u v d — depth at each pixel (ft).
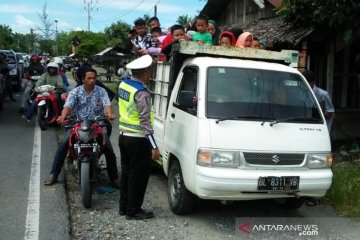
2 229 15.83
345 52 34.45
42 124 35.86
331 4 26.71
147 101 16.76
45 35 133.28
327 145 16.94
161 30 31.30
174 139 18.22
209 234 16.17
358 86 35.09
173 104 19.06
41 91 36.22
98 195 20.30
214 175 15.30
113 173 21.18
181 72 19.07
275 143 16.08
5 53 66.39
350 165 26.32
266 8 46.14
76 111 20.54
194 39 24.58
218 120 16.06
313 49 33.81
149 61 17.16
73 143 19.11
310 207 19.97
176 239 15.58
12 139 31.83
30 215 17.22
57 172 21.21
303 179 16.07
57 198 19.31
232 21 54.75
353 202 19.99
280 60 19.60
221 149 15.61
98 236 15.58
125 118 17.20
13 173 22.97
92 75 20.11
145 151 17.15
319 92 23.85
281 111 17.07
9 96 55.21
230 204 19.58
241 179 15.37
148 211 18.24
